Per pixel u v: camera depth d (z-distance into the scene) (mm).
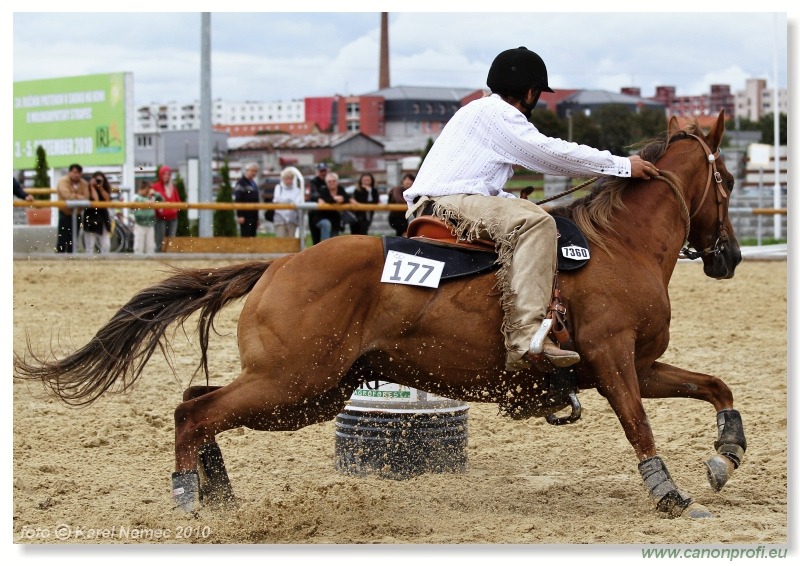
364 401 6867
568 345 5906
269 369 5645
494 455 7531
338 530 5770
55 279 16609
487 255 5871
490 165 6059
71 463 7219
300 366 5645
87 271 17781
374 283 5762
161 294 6020
